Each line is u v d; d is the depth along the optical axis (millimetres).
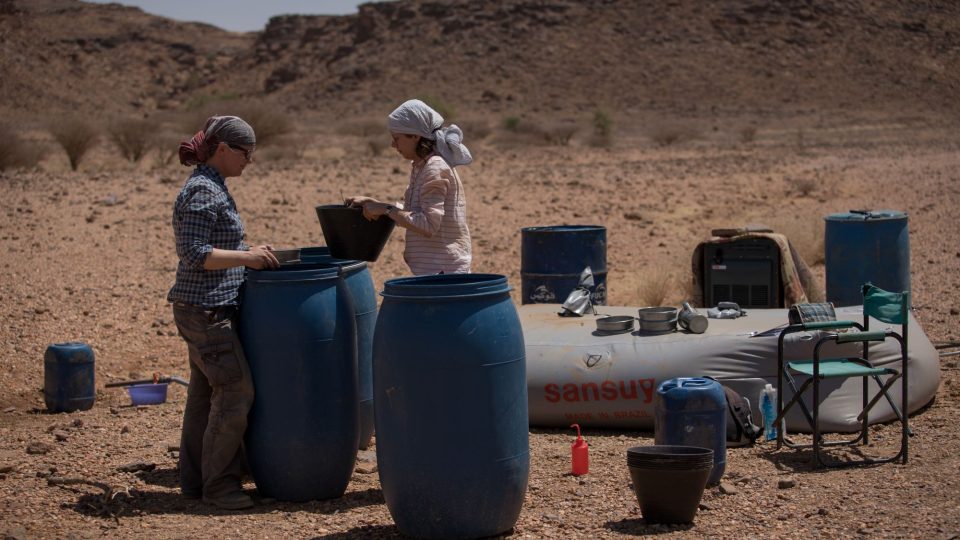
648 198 20781
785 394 7031
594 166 29719
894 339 7285
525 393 5254
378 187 21797
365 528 5406
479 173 26703
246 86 122938
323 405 5742
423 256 6117
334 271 5805
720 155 36625
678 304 11859
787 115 80875
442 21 108438
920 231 16438
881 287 9227
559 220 17922
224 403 5691
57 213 16938
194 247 5520
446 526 5105
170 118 57688
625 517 5469
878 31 102312
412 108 5965
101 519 5562
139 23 138750
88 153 34656
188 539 5234
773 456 6527
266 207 18469
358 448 6371
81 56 125125
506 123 60406
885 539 4918
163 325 10969
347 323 5836
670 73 94000
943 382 8266
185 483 5953
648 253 15172
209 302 5605
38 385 9086
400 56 105500
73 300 11719
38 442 7055
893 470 6043
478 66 99250
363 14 116250
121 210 17547
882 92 91000
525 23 104375
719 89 91000
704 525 5289
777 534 5090
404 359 5027
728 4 104500
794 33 100500
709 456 5250
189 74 131125
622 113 84438
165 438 7340
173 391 8945
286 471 5773
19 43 121750
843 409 7031
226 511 5738
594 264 9250
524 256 9406
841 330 7148
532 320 8008
